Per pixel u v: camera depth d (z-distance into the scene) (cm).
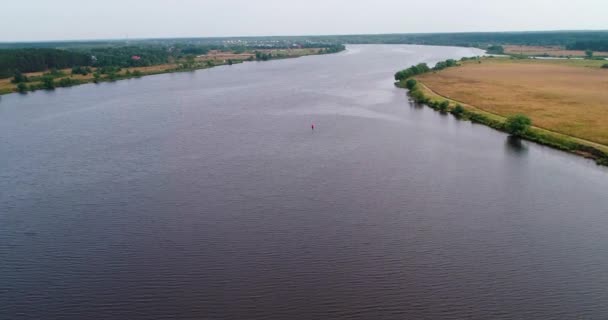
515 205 5619
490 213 5425
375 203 5731
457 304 3862
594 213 5372
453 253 4603
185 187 6312
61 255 4694
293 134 8931
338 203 5744
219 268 4416
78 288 4172
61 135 9131
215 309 3847
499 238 4866
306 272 4328
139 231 5131
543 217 5303
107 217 5484
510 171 6762
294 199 5878
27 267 4506
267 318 3725
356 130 9175
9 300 4031
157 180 6588
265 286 4138
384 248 4719
